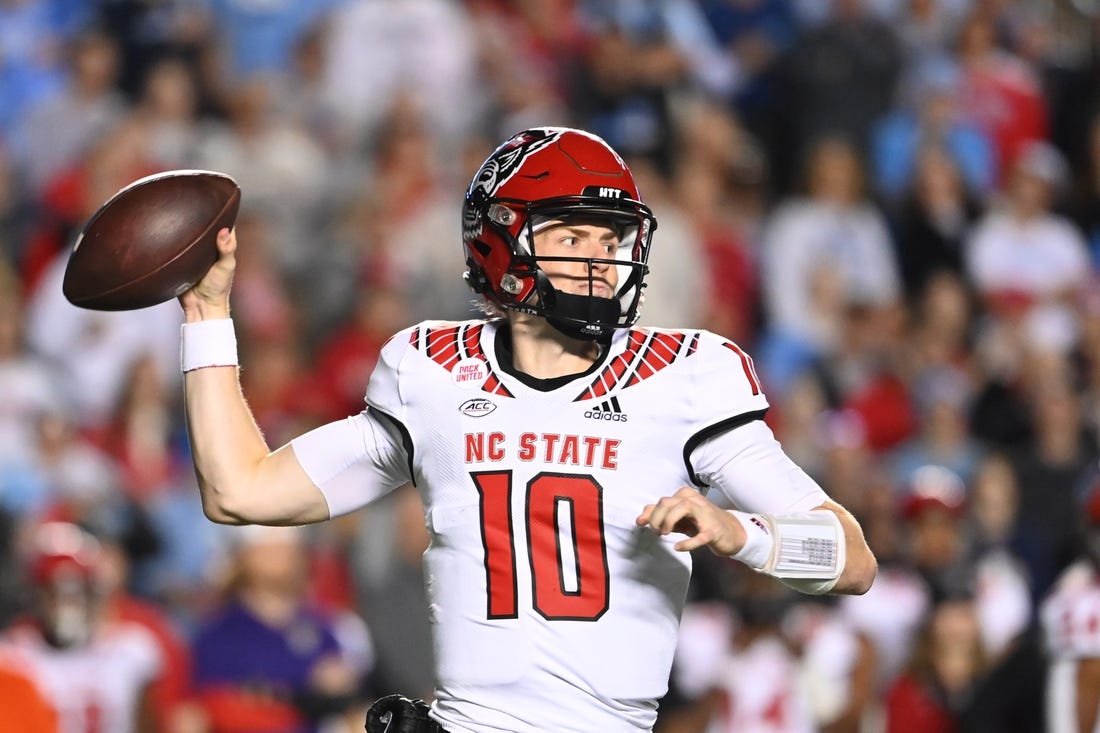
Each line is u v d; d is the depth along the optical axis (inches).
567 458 471.8
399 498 1067.3
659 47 1678.2
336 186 1521.9
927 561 1103.0
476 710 471.2
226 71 1608.0
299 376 1365.7
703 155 1637.6
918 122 1729.8
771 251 1587.1
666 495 474.3
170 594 1136.8
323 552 1107.9
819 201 1624.0
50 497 1163.3
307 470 502.6
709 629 1063.6
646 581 472.4
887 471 1370.6
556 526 469.1
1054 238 1667.1
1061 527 1302.9
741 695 1005.2
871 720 1012.5
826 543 467.2
